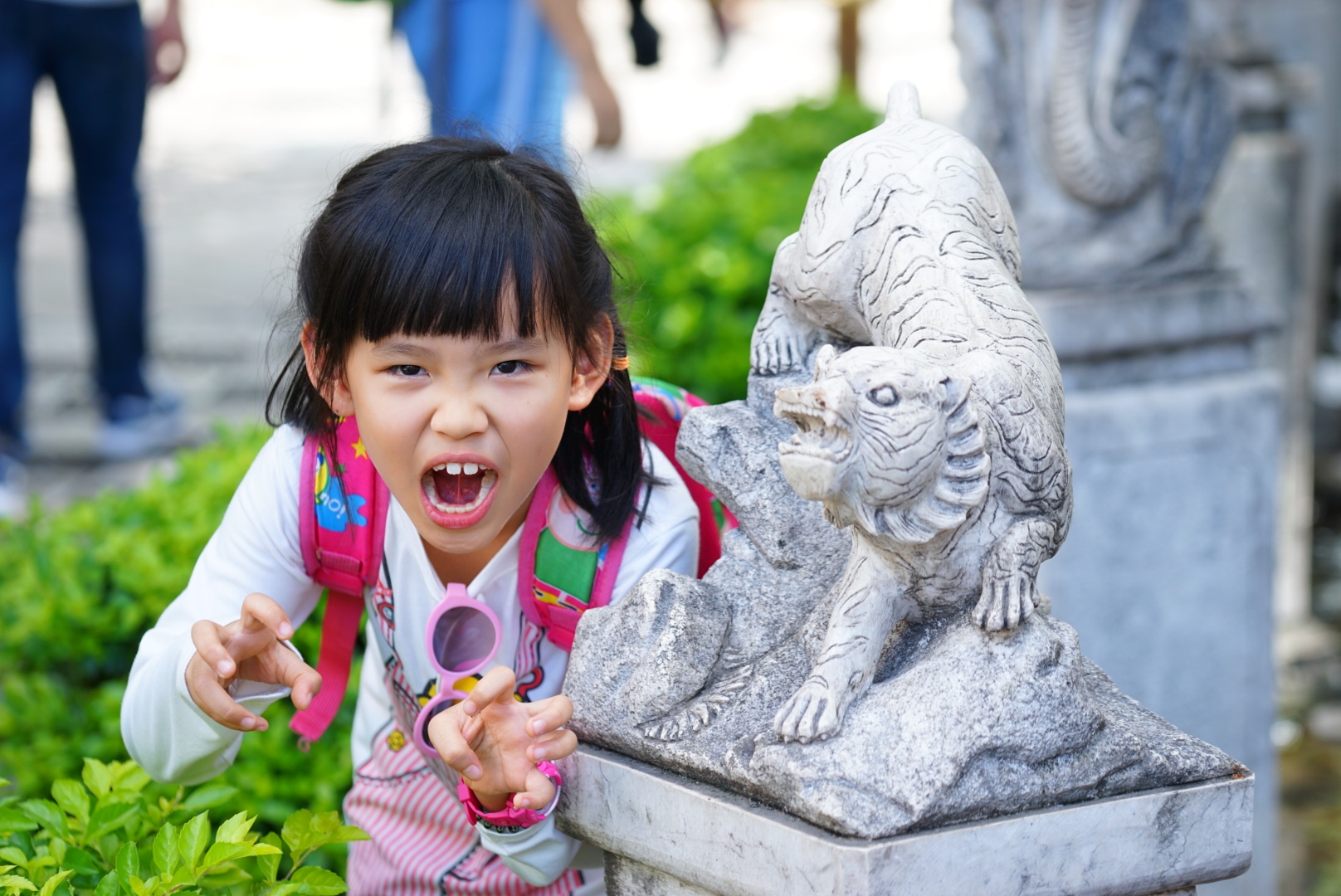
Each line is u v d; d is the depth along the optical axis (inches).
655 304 141.7
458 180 52.9
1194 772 48.3
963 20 106.0
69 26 183.0
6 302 182.2
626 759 52.1
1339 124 199.8
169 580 93.8
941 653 46.8
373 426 52.8
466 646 63.1
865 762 45.0
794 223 146.6
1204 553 108.6
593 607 60.6
